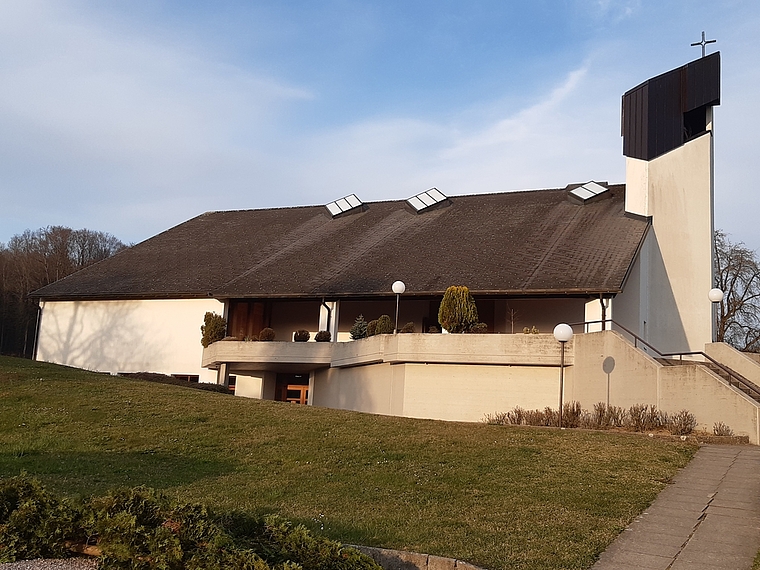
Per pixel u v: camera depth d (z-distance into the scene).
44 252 63.84
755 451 14.38
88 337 34.38
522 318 27.72
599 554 8.73
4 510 8.20
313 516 10.23
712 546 8.97
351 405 26.36
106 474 13.08
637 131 30.28
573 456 14.06
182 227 41.97
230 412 18.55
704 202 28.72
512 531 9.54
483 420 22.05
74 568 7.60
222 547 7.08
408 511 10.57
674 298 28.44
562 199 34.06
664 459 13.78
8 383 20.55
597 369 20.36
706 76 29.50
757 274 39.94
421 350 22.88
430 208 36.56
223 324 30.95
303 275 30.72
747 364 21.98
